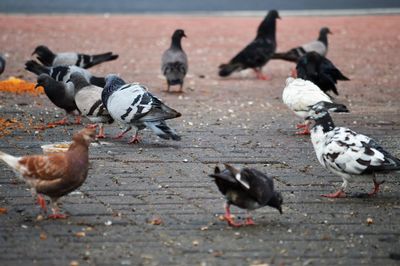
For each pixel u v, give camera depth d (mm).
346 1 37375
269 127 14180
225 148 12484
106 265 7445
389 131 14016
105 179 10516
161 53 23547
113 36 26406
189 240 8180
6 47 23500
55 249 7848
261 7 35188
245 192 8391
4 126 13656
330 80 15578
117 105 12430
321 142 9992
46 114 14836
